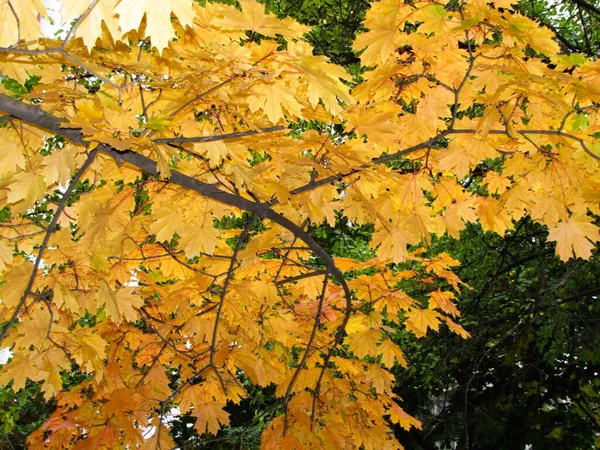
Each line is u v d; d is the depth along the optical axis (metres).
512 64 2.36
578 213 2.54
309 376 3.20
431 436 8.06
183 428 6.76
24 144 2.06
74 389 3.08
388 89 2.55
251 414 7.31
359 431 3.14
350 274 6.54
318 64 1.79
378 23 2.17
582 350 6.61
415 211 2.72
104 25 1.88
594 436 7.23
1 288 2.01
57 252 2.32
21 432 6.49
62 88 1.95
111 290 2.27
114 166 2.46
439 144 4.12
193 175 2.52
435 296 3.30
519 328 7.29
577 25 7.34
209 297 3.04
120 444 2.83
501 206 2.66
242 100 2.23
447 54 2.40
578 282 6.46
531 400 7.73
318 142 2.26
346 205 2.58
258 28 1.70
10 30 1.71
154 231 2.46
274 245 2.74
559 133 2.21
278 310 3.22
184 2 1.11
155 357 3.05
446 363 7.58
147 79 2.08
